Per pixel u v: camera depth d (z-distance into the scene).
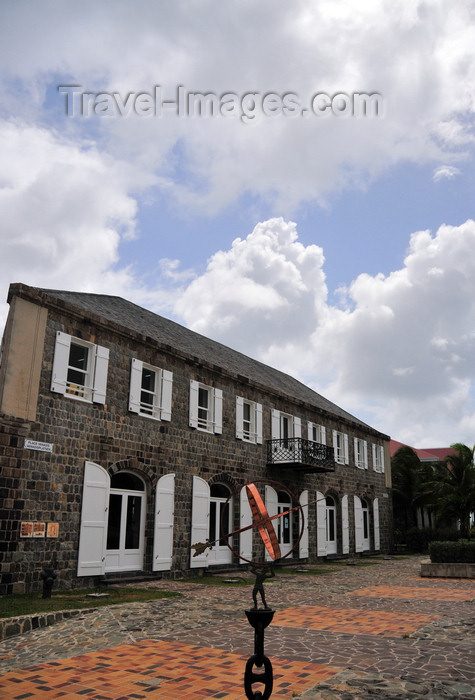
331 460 23.78
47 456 12.99
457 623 9.31
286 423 24.16
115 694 5.74
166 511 16.22
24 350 12.81
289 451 21.78
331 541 26.23
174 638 8.23
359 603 11.76
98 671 6.58
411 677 6.13
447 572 17.53
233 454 19.81
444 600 12.23
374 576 18.09
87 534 13.60
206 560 17.41
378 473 31.84
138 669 6.64
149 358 16.61
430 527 32.66
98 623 9.23
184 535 16.91
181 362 17.92
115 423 15.04
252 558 19.61
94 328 14.84
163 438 16.66
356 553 27.77
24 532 12.17
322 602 11.92
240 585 15.00
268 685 4.16
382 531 31.05
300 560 22.72
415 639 8.09
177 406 17.45
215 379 19.52
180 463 17.19
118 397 15.27
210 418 19.08
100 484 14.16
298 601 12.04
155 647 7.70
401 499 34.12
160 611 10.36
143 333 17.23
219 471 18.91
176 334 21.25
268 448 21.95
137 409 15.73
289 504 22.94
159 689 5.89
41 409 13.02
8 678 6.33
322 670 6.47
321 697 5.50
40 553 12.48
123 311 19.22
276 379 27.59
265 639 8.16
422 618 9.83
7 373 12.35
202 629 8.85
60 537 13.00
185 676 6.34
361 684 5.90
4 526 11.80
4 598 11.12
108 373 15.07
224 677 6.28
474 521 30.66
